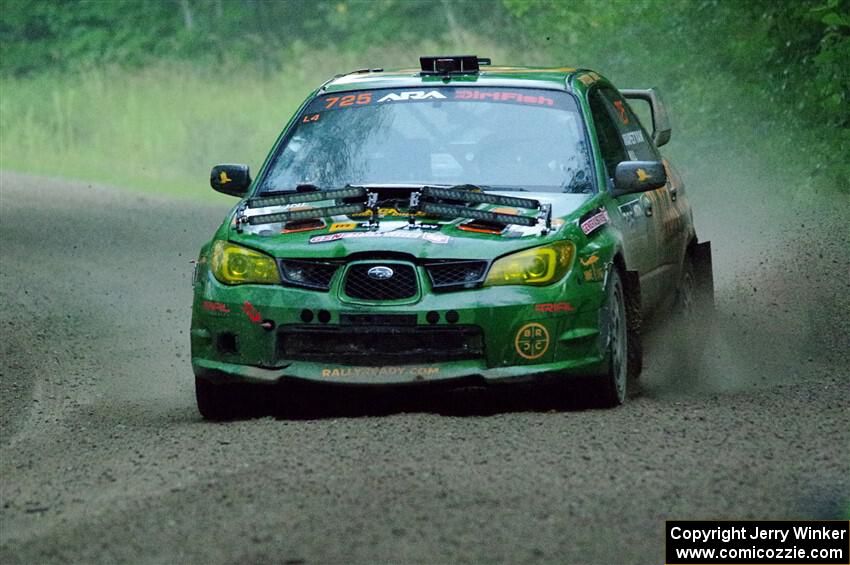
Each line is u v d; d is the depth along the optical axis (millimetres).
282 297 27250
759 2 66688
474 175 30094
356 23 131750
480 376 26594
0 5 142625
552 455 22672
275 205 28781
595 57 73562
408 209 28375
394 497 20219
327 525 18953
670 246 34312
